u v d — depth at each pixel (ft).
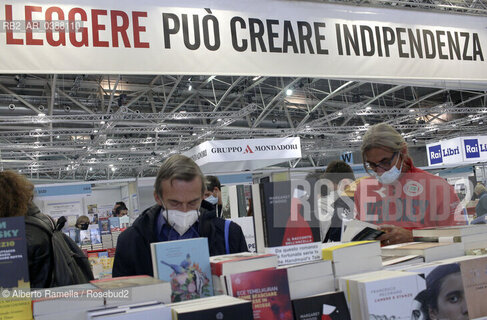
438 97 60.23
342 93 54.65
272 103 55.11
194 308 2.89
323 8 10.89
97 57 8.97
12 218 3.21
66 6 8.94
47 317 3.05
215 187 13.34
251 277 3.30
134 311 2.88
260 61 10.12
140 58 9.25
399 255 4.33
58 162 62.03
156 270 3.52
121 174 88.89
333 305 3.39
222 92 50.75
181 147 64.39
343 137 65.72
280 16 10.52
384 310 3.26
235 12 10.12
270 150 35.06
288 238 3.77
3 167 57.98
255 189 3.88
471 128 66.59
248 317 2.94
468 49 12.12
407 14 11.71
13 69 8.39
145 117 43.29
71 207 42.11
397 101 60.70
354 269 3.76
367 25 11.21
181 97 51.39
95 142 52.90
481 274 3.77
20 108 44.70
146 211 5.23
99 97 47.88
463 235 4.33
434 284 3.55
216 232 5.29
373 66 11.07
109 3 9.25
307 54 10.52
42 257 5.11
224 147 33.91
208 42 9.81
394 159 4.98
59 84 42.93
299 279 3.50
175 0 9.75
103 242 30.04
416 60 11.49
